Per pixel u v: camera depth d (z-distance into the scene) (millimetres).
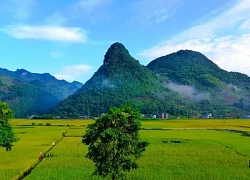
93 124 34438
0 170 48375
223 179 42719
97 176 43094
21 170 48375
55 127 163750
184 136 112500
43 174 44969
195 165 53188
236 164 54469
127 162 33719
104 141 33094
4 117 41688
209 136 113125
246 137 109375
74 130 140250
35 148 76250
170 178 43031
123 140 33000
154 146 80125
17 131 135500
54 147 77062
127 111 35000
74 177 43031
